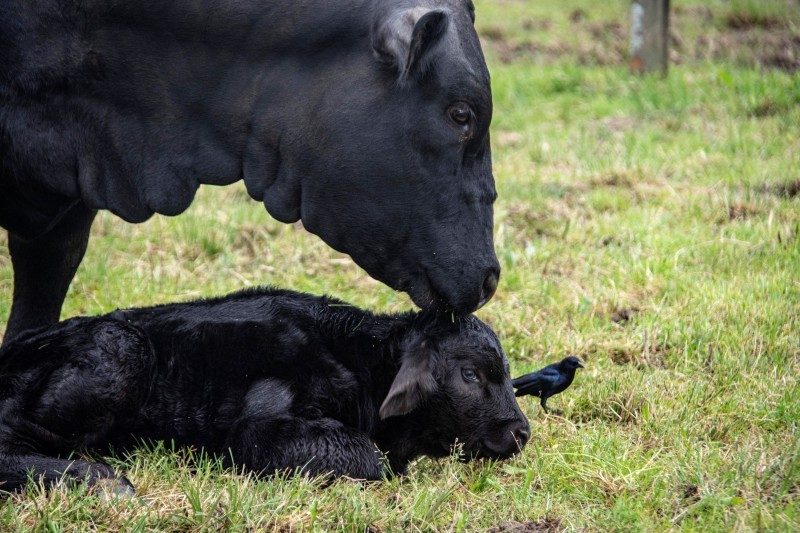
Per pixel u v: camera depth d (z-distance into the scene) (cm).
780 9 2922
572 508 912
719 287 1398
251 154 970
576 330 1327
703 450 999
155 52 966
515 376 1210
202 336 1016
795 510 861
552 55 2736
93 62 971
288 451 952
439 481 958
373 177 929
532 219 1700
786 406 1079
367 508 882
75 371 958
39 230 1059
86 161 991
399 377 969
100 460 985
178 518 854
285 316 1036
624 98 2303
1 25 967
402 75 890
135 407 988
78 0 960
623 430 1081
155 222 1684
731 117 2128
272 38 948
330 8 935
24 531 820
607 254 1545
